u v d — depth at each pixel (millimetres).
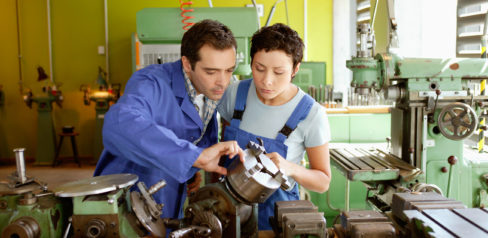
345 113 3502
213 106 1423
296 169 1248
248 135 1400
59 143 5500
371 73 2211
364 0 4609
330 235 1072
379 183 2107
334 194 3086
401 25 3775
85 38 5648
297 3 5594
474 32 2922
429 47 3705
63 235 999
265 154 1188
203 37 1084
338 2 5512
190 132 1354
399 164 2055
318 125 1343
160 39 3289
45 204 974
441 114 1982
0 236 950
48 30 5598
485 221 900
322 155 1367
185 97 1308
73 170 5297
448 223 894
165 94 1256
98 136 5504
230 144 1048
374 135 3449
